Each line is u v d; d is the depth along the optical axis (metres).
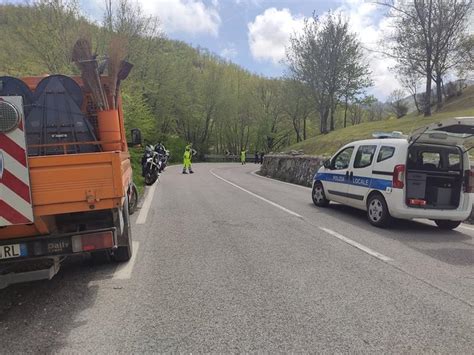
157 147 23.03
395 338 3.57
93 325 3.85
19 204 3.89
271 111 68.25
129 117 18.25
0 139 3.82
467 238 7.58
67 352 3.34
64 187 3.99
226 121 65.25
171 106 48.19
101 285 4.97
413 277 5.23
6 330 3.77
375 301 4.41
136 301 4.44
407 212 7.98
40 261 4.42
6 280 4.15
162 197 13.54
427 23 28.22
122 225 5.25
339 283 4.98
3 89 4.55
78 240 4.27
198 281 5.06
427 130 7.71
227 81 65.62
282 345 3.44
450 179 8.20
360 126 32.97
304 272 5.41
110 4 20.03
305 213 10.22
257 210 10.70
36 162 3.91
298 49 38.94
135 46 25.41
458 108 31.73
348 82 38.50
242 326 3.80
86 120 4.71
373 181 8.73
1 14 17.98
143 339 3.56
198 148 63.62
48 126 4.60
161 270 5.52
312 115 56.81
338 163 10.50
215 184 18.83
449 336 3.62
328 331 3.70
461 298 4.52
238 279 5.12
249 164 52.88
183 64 51.22
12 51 18.08
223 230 8.12
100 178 4.07
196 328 3.76
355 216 9.86
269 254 6.31
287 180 22.48
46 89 4.62
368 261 5.95
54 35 17.44
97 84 4.90
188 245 6.89
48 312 4.18
